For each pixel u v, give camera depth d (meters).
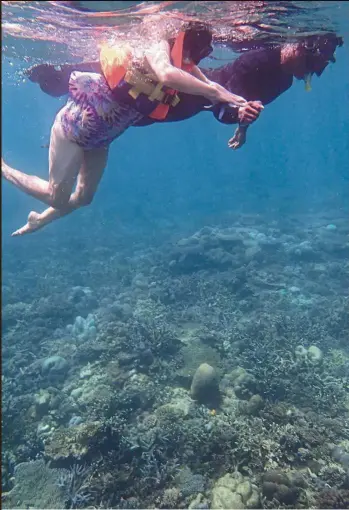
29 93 28.50
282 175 38.44
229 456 5.96
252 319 10.30
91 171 3.99
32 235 23.92
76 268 16.70
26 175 3.98
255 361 8.34
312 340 9.66
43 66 3.97
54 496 5.67
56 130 3.57
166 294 12.01
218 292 11.90
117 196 37.41
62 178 3.68
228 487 5.41
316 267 14.39
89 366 8.52
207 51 3.19
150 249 18.31
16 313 11.91
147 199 32.97
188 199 34.00
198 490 5.50
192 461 6.07
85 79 3.29
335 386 7.82
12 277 16.05
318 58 3.97
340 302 11.53
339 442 6.41
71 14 5.33
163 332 9.05
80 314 11.77
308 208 25.95
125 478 5.78
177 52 2.98
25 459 6.51
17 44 6.98
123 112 3.32
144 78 3.01
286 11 5.54
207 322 10.22
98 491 5.67
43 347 9.94
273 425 6.43
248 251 14.80
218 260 13.84
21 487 5.78
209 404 7.27
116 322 9.55
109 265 16.34
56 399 7.54
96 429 6.26
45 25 5.95
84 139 3.49
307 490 5.46
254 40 6.11
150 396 7.35
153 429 6.54
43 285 14.19
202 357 8.51
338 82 60.78
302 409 7.13
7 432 6.93
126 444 6.27
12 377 8.84
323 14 6.01
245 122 3.03
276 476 5.40
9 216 29.19
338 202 26.67
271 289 12.73
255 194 32.81
